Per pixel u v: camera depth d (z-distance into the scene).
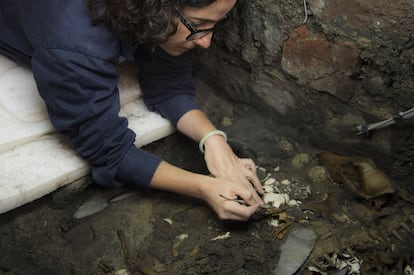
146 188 1.52
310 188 1.57
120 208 1.55
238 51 1.66
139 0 1.17
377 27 1.33
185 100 1.58
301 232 1.45
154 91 1.61
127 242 1.48
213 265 1.40
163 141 1.69
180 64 1.58
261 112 1.74
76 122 1.35
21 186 1.43
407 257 1.40
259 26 1.56
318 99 1.56
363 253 1.42
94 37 1.25
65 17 1.25
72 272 1.44
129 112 1.62
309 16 1.44
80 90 1.29
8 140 1.49
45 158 1.49
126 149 1.44
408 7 1.25
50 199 1.54
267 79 1.65
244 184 1.44
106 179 1.46
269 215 1.49
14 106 1.55
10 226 1.51
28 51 1.51
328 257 1.40
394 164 1.53
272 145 1.70
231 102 1.82
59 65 1.25
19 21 1.44
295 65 1.54
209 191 1.39
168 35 1.25
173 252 1.45
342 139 1.59
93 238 1.50
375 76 1.41
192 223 1.50
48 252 1.48
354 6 1.34
